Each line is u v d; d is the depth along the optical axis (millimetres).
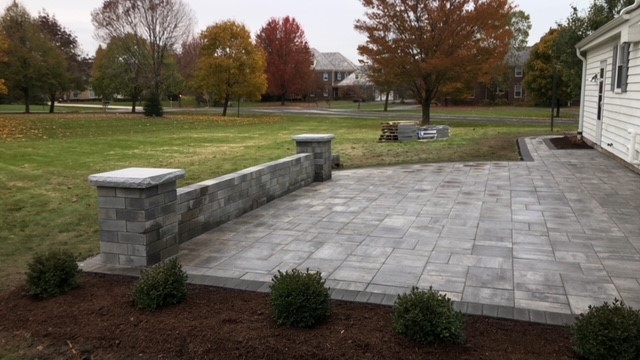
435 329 2836
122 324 3254
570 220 5910
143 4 34031
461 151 13273
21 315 3438
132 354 2980
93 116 31609
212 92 35188
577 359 2684
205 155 13203
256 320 3244
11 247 5180
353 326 3125
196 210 5383
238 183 6250
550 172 9359
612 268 4266
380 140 17125
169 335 3096
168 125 25828
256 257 4699
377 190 8008
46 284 3678
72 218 6309
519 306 3490
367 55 23438
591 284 3910
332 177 9414
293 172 7965
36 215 6445
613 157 10930
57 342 3127
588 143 13672
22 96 39719
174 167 10820
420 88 25688
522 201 6984
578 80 22375
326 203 7074
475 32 22703
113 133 20547
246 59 34000
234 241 5230
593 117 13055
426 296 3008
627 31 8906
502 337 2979
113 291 3793
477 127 23266
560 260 4488
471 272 4211
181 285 3576
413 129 16922
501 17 22422
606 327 2646
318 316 3150
